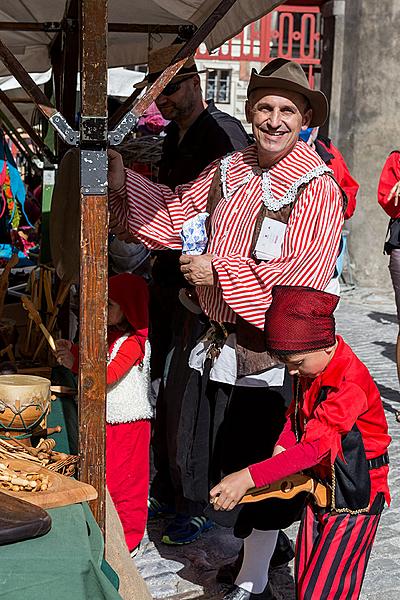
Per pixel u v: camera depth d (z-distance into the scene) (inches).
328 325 100.3
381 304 463.2
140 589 90.5
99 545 74.6
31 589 63.6
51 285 158.2
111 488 143.1
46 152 172.1
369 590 142.8
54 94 195.6
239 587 126.8
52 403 117.8
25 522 69.2
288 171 114.4
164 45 209.9
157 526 163.8
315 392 102.5
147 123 253.1
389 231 239.9
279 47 592.1
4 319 151.0
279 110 111.7
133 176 125.3
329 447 97.9
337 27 516.4
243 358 119.6
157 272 163.3
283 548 142.3
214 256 113.0
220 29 159.8
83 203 82.7
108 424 143.0
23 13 198.2
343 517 105.0
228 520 122.2
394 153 238.5
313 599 106.3
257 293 110.9
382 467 108.1
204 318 136.5
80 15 82.7
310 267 111.0
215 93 961.5
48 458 86.4
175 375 141.7
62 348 128.1
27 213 315.6
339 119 520.4
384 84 504.7
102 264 83.2
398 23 500.4
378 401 106.7
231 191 119.6
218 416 123.5
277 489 102.1
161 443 157.2
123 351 139.6
